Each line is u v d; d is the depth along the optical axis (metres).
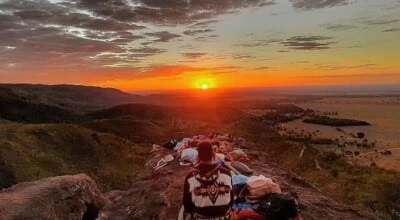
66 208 9.70
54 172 33.59
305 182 12.07
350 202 17.91
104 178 37.72
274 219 6.64
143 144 62.28
